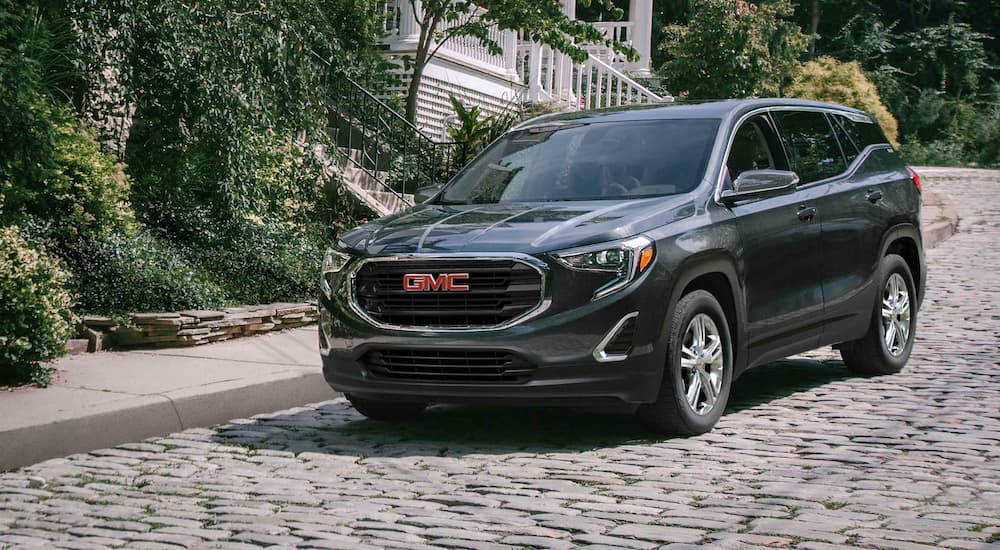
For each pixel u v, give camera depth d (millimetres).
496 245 6332
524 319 6223
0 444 6137
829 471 5824
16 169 9250
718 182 7141
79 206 9492
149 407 6969
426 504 5336
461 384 6379
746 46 25469
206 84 10086
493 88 21641
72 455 6492
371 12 17344
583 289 6246
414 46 18828
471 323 6336
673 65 25578
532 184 7422
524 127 8133
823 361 9477
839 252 8055
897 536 4676
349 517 5137
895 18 51906
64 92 10516
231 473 6035
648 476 5785
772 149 7809
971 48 46688
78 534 4980
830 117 8656
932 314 11523
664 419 6613
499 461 6215
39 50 9938
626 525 4914
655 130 7555
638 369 6348
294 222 12430
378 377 6613
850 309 8203
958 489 5434
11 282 7285
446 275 6352
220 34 10367
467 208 7176
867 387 8227
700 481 5664
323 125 12078
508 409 7770
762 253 7254
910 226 8961
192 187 11508
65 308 7992
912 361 9234
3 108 8672
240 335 9828
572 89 23469
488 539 4762
